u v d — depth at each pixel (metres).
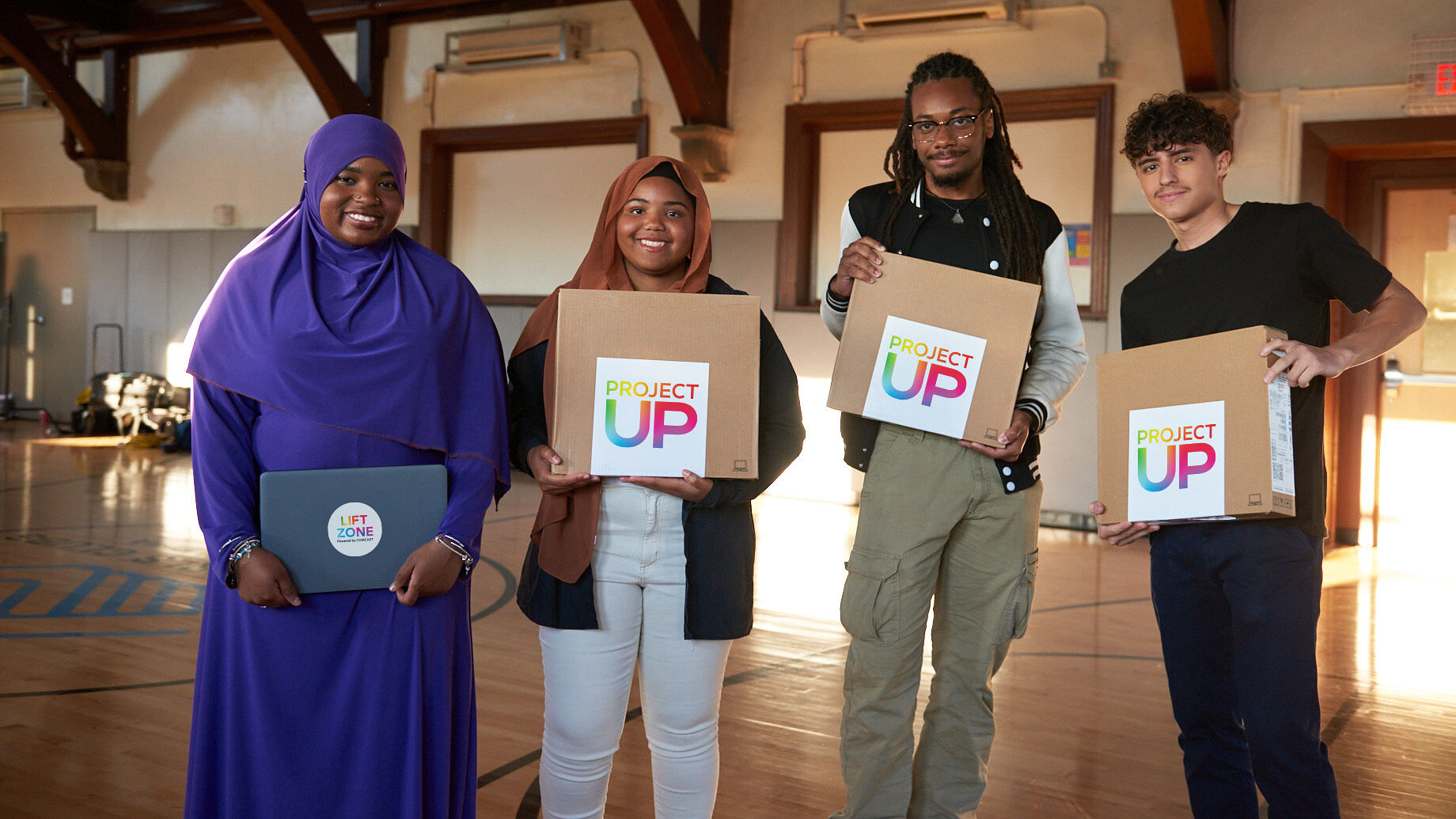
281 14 7.60
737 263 7.16
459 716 1.61
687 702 1.69
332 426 1.49
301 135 8.84
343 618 1.50
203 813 1.50
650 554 1.66
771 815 2.27
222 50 9.12
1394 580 4.87
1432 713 3.01
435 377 1.56
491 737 2.67
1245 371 1.65
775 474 1.73
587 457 1.64
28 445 8.70
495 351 1.66
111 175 9.45
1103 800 2.38
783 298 7.03
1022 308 1.81
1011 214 1.91
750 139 7.15
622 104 7.59
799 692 3.09
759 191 7.14
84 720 2.71
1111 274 6.13
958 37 6.52
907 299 1.83
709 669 1.70
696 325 1.66
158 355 9.56
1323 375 1.60
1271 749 1.67
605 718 1.68
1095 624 3.95
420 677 1.53
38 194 10.13
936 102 1.81
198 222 9.34
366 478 1.49
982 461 1.86
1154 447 1.74
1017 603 1.91
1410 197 5.78
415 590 1.48
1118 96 6.11
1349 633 3.91
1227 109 5.77
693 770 1.71
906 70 6.69
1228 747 1.83
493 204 8.20
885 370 1.83
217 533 1.44
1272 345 1.63
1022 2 6.25
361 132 1.53
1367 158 5.82
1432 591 4.63
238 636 1.48
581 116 7.73
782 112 7.05
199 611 3.83
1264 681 1.67
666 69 6.90
